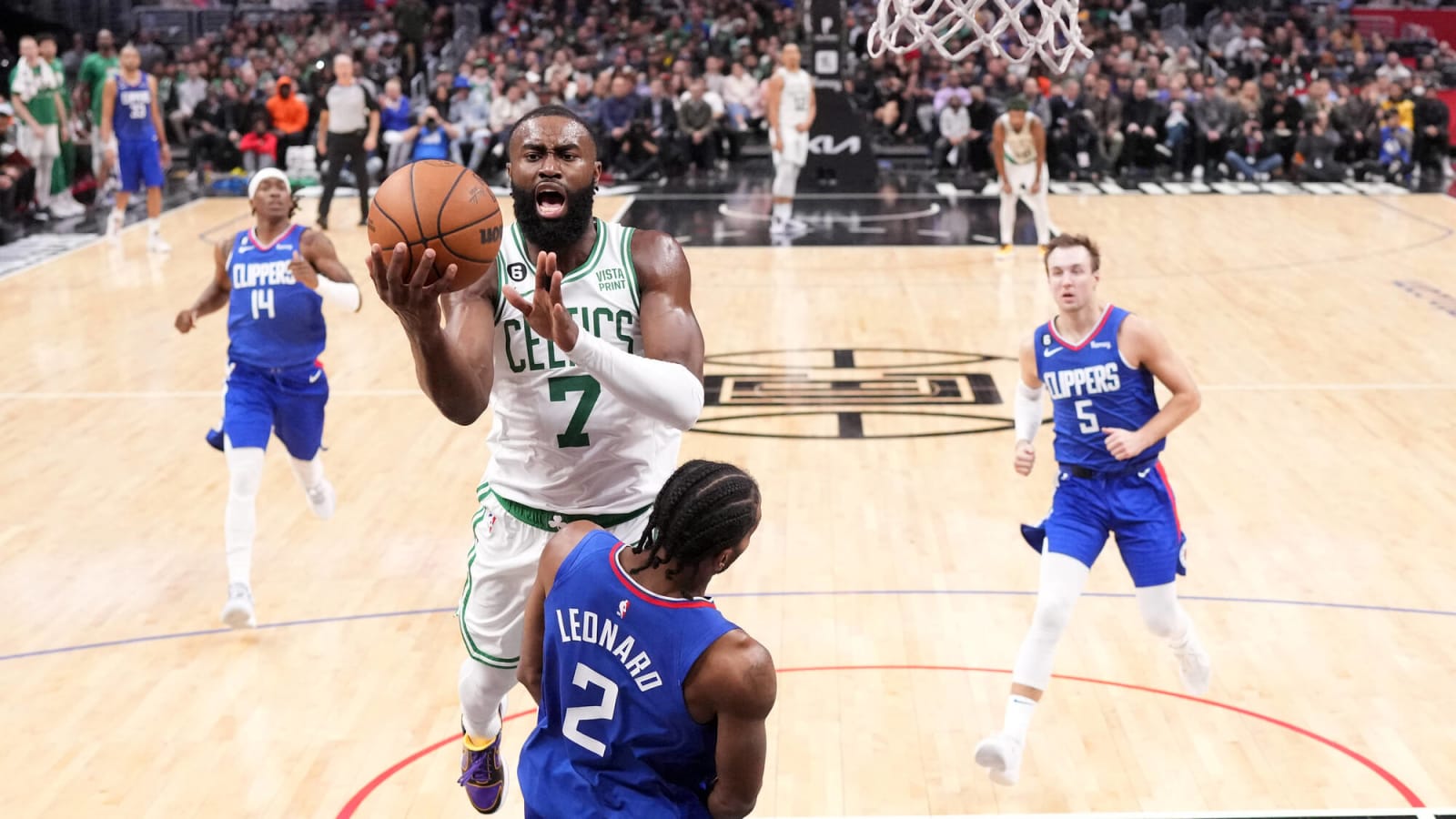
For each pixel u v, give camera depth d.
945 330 11.09
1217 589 6.25
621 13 25.45
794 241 15.30
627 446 3.62
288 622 6.05
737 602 6.17
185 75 21.36
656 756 2.94
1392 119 19.31
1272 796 4.55
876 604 6.13
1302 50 23.81
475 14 26.14
